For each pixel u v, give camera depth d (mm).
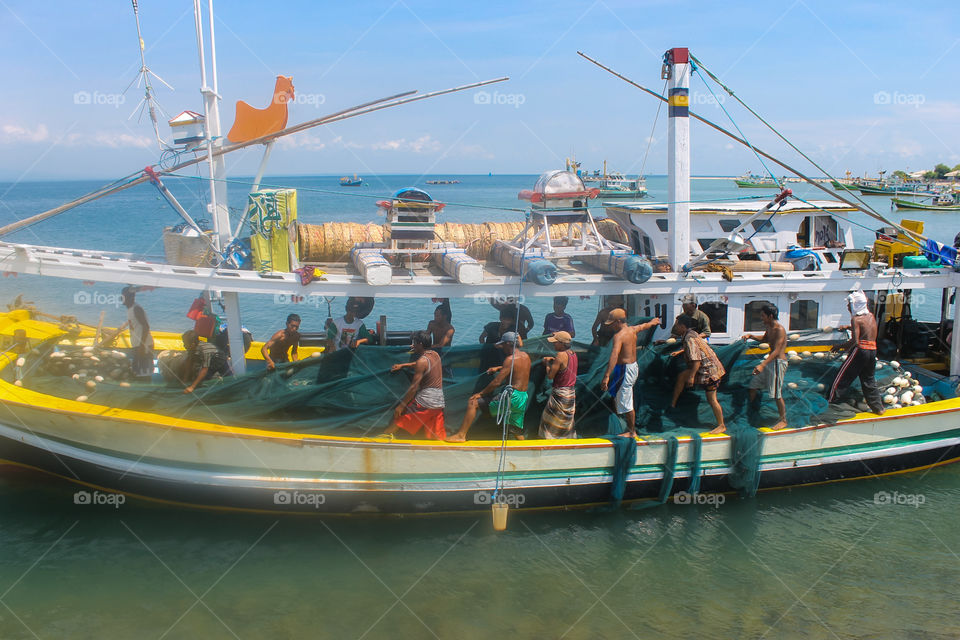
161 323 18125
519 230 10641
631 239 12125
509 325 9914
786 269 10102
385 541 8070
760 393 9180
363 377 8602
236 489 8234
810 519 8672
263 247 8453
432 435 8352
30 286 23297
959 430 9664
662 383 9180
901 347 11445
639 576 7430
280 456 8094
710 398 8859
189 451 8180
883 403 9555
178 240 8609
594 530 8367
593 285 9016
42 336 11180
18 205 77250
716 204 11844
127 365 9898
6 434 8766
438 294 8555
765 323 8961
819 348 10664
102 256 9211
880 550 7961
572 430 8711
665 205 11969
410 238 9078
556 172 9133
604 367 8891
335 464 8125
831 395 9406
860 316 9086
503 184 161875
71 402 8578
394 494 8273
